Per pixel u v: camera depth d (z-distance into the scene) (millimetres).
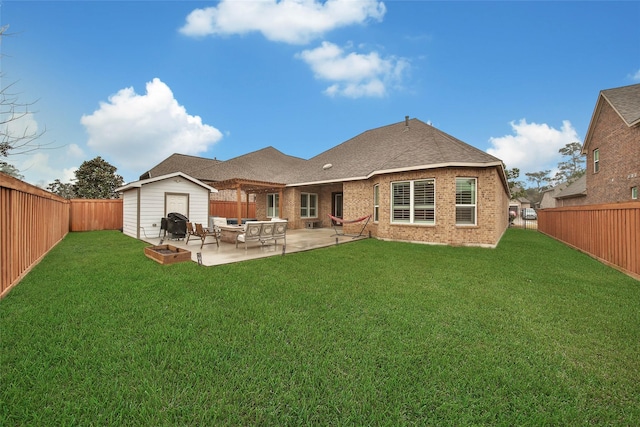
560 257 8211
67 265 6254
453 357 2688
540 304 4160
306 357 2631
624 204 6336
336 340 2980
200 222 13391
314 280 5285
